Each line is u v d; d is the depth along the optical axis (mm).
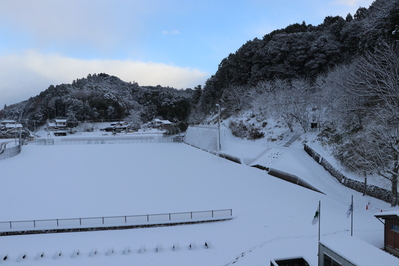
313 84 56438
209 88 106188
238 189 28438
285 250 14828
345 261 9828
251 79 76000
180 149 63500
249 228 18594
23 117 159875
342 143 31141
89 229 18781
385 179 22688
